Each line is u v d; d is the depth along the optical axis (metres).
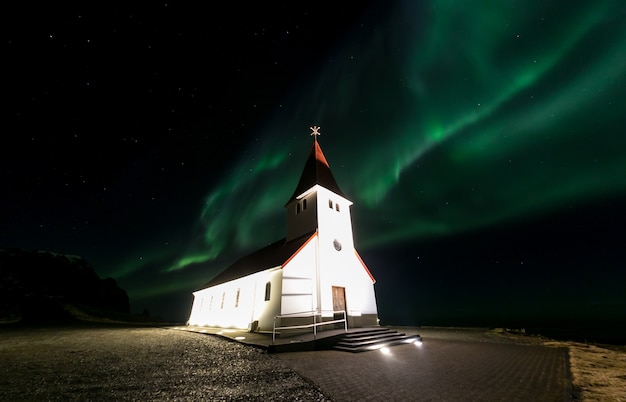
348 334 12.40
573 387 6.23
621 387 6.22
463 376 7.07
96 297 51.78
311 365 8.22
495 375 7.19
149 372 7.12
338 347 11.37
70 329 20.77
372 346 11.61
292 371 7.35
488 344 13.20
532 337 16.73
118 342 12.56
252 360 8.66
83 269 55.44
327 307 15.65
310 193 19.16
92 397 5.36
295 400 5.25
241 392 5.66
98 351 10.15
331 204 19.22
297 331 14.08
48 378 6.58
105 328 22.03
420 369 7.82
